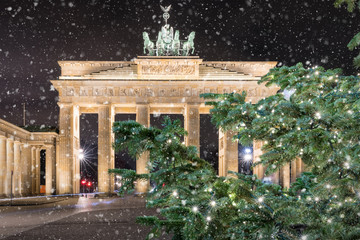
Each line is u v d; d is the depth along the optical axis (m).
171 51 106.94
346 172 5.88
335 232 5.18
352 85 7.39
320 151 6.14
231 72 103.88
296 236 5.45
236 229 5.38
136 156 6.21
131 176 6.02
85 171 168.62
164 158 6.26
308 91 8.09
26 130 98.69
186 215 5.07
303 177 8.62
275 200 5.74
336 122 6.09
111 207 51.78
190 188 6.40
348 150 5.88
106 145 99.75
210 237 5.38
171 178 6.08
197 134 100.38
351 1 5.62
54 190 106.25
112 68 104.56
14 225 31.09
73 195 96.50
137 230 25.86
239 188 5.70
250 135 7.42
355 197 5.68
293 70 8.72
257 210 5.58
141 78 103.12
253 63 107.19
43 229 27.34
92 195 99.31
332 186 5.66
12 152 88.12
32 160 104.06
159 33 107.06
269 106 7.79
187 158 6.37
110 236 23.11
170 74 103.44
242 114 7.68
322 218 5.71
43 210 48.22
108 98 101.38
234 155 99.25
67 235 23.94
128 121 6.21
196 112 101.12
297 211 5.52
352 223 5.55
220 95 8.48
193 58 103.62
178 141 6.25
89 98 101.31
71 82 100.81
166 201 6.16
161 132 6.14
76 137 106.75
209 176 5.96
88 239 22.08
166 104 103.06
